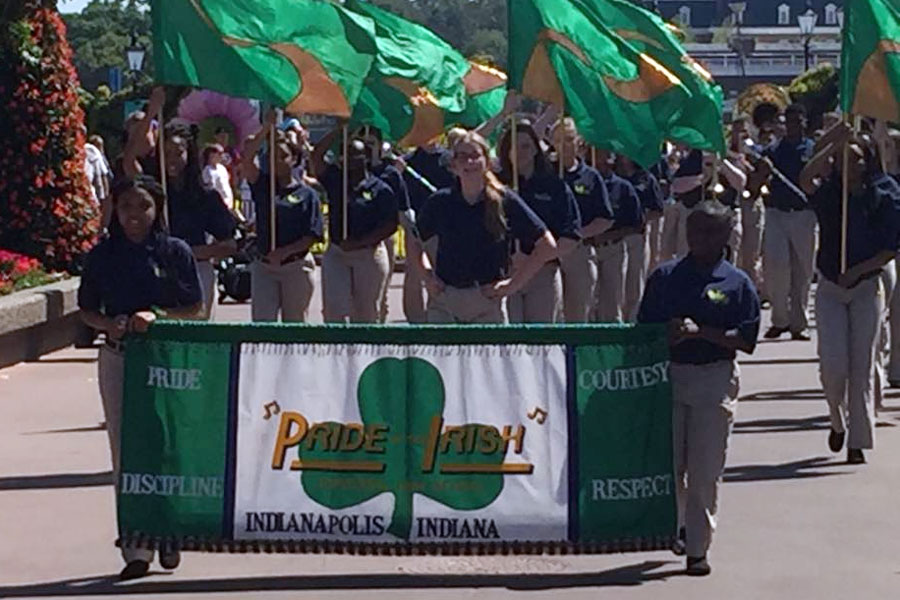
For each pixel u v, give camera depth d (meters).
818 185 13.47
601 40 12.80
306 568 10.19
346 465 9.59
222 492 9.57
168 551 9.76
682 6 143.88
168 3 11.45
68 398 16.92
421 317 18.95
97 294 9.77
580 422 9.62
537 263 11.23
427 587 9.74
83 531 11.21
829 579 10.05
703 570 10.07
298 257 14.48
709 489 9.97
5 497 12.26
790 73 107.31
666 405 9.65
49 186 22.22
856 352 13.52
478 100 19.91
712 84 14.39
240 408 9.59
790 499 12.32
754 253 25.27
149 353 9.59
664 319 9.80
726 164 21.94
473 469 9.62
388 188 15.02
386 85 16.44
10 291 19.97
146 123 11.95
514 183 13.13
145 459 9.58
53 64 22.19
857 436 13.53
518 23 12.77
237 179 28.28
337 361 9.62
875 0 13.21
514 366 9.63
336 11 11.83
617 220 17.72
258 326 9.62
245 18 11.58
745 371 19.19
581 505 9.62
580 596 9.57
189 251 9.90
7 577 10.02
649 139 13.03
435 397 9.60
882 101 13.33
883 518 11.71
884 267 14.46
